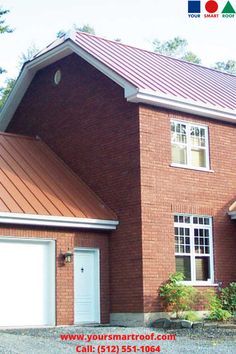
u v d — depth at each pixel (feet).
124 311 61.00
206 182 66.80
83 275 62.28
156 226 61.41
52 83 75.72
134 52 77.46
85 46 70.54
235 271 67.56
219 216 67.26
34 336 48.78
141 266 59.72
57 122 73.82
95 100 68.28
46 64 76.38
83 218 60.49
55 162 71.00
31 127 78.54
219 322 58.59
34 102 78.64
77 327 57.21
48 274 59.88
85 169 68.33
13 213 55.98
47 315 59.26
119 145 64.23
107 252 63.72
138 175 61.36
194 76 77.97
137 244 60.49
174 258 62.34
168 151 63.93
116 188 63.93
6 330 54.29
